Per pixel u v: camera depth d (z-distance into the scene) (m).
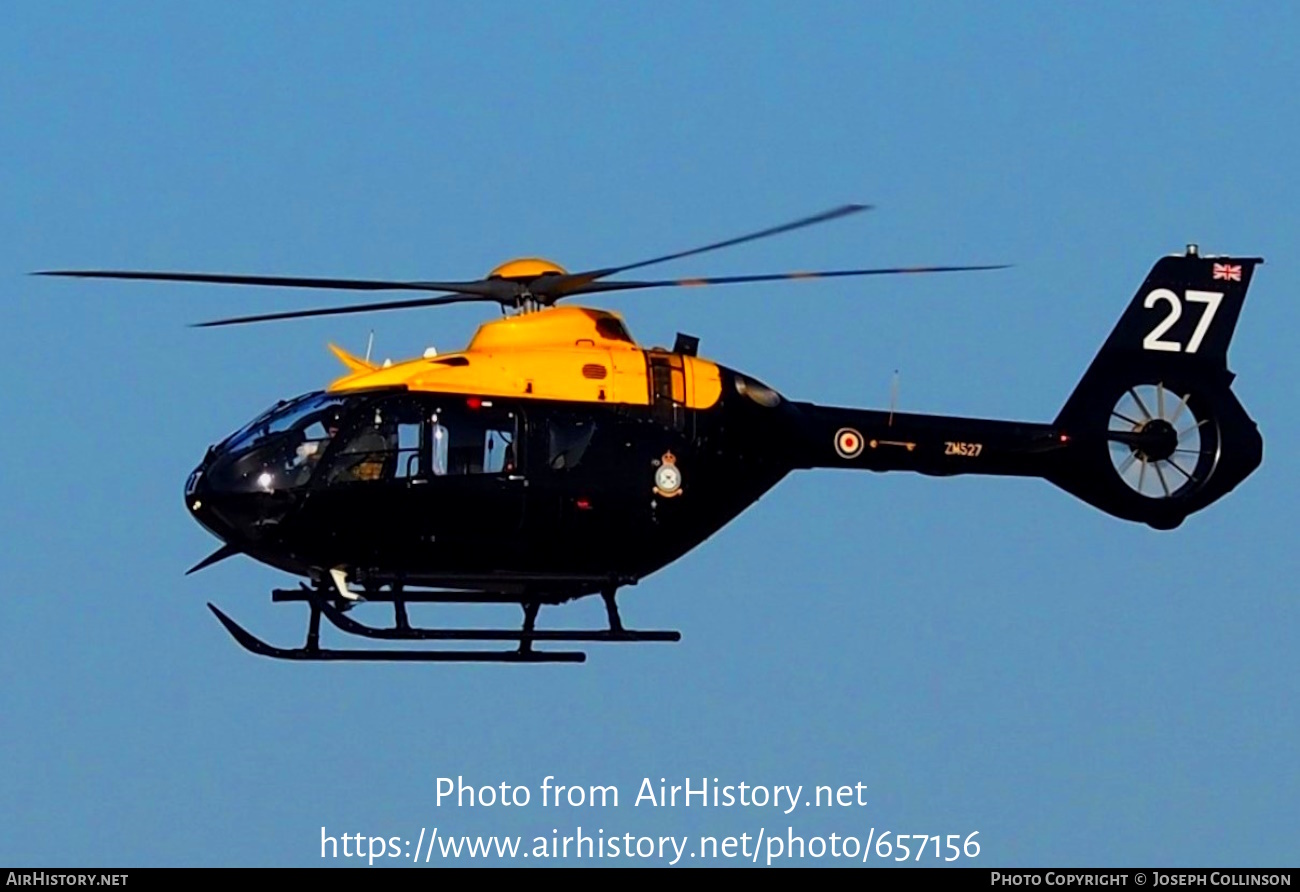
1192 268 109.25
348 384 92.38
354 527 90.81
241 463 91.00
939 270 91.00
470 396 91.81
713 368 95.88
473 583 94.12
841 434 99.06
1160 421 107.75
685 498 94.00
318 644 92.94
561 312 95.12
